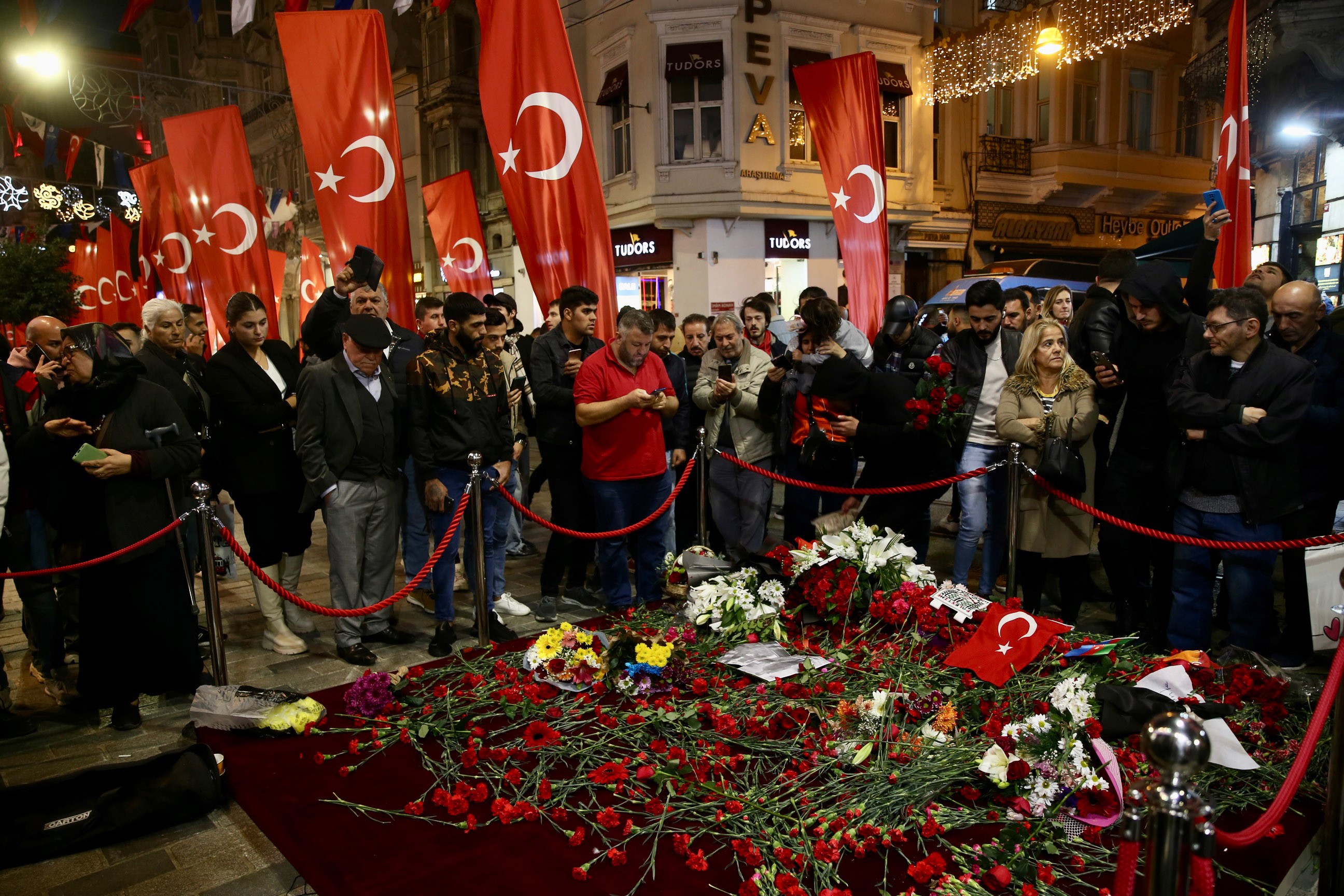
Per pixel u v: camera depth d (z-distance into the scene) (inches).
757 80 676.7
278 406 188.9
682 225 692.1
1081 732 115.0
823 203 716.7
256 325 186.1
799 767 124.5
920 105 744.3
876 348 258.2
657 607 202.4
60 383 158.7
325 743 141.3
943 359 202.7
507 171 218.5
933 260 794.8
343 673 182.9
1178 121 829.2
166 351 197.6
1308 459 162.4
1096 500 185.2
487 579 207.6
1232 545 145.6
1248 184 232.8
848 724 130.6
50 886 115.9
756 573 178.2
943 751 122.0
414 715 146.8
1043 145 793.6
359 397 181.0
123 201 657.6
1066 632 151.5
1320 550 164.7
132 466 151.9
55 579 182.7
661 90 671.8
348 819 118.0
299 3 231.6
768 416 213.2
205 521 159.5
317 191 219.0
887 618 163.8
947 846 105.8
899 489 178.7
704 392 222.8
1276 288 194.4
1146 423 176.1
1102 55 778.2
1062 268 509.0
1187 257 392.5
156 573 157.8
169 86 1155.3
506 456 202.7
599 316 222.5
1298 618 171.2
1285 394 146.7
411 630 207.8
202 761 133.4
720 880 102.5
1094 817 109.0
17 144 661.3
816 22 690.2
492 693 153.6
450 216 379.6
